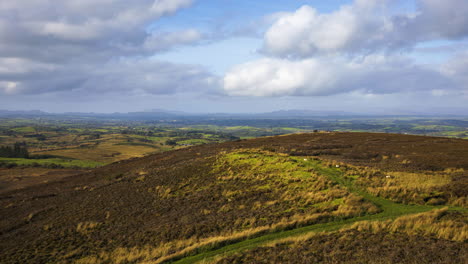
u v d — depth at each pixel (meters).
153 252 19.47
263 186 30.75
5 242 26.72
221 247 18.48
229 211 25.72
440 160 40.53
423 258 13.53
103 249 21.81
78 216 31.89
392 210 21.25
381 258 13.90
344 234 17.25
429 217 18.33
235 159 45.00
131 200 35.31
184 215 26.59
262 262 15.19
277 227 20.03
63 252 22.28
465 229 16.12
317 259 14.70
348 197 23.58
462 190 23.05
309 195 25.62
